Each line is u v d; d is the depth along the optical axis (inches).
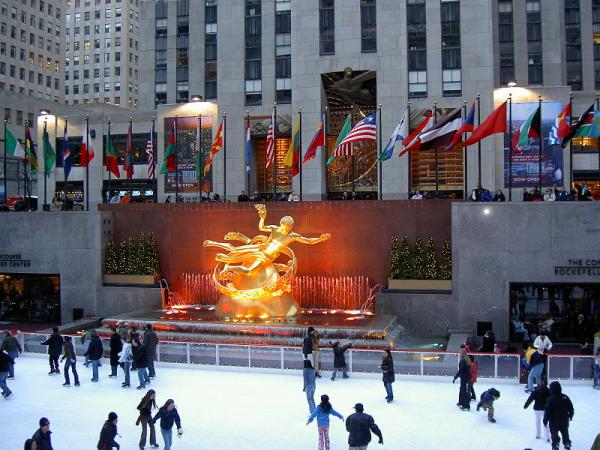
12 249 1348.4
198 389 802.2
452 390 791.7
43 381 844.6
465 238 1117.1
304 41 1658.5
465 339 1027.9
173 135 1411.2
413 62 1627.7
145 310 1234.6
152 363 861.8
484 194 1184.2
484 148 1558.8
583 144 1615.4
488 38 1596.9
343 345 911.0
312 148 1245.1
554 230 1084.5
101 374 887.7
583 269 1073.5
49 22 3779.5
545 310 1106.7
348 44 1638.8
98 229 1309.1
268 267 1125.7
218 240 1293.1
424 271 1163.9
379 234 1216.8
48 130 1943.9
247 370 898.1
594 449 449.4
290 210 1256.2
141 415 583.8
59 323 1326.3
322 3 1660.9
